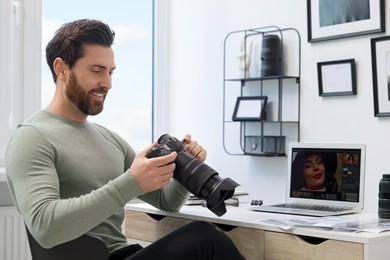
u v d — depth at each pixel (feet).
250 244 6.25
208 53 11.33
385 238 5.39
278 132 10.10
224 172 10.99
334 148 7.41
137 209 7.49
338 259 5.48
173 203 6.67
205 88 11.39
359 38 8.87
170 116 12.16
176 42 12.02
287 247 5.90
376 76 8.59
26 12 10.08
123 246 6.07
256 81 10.41
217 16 11.15
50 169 5.40
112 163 6.13
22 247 9.61
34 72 10.18
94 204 5.08
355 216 6.81
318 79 9.35
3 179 9.00
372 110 8.70
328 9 9.22
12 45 9.93
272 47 9.84
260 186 10.36
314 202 7.52
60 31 5.94
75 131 5.95
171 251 5.42
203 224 5.65
